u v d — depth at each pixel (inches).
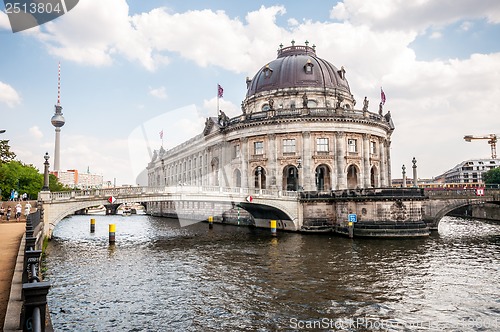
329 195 2094.0
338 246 1573.6
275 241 1758.1
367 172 2516.0
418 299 856.3
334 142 2450.8
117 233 2196.1
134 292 920.9
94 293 914.7
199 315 760.3
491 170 4712.1
